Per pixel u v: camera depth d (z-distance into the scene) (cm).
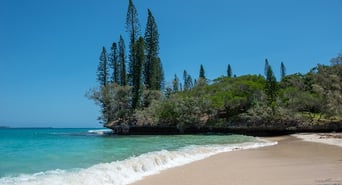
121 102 5659
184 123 5028
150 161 1445
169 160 1605
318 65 5456
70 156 1672
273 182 1037
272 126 4622
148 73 6194
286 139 3553
